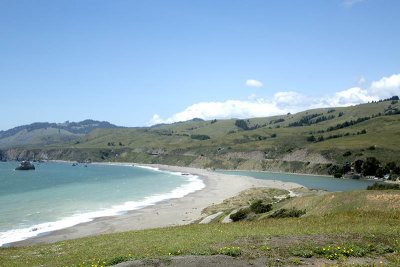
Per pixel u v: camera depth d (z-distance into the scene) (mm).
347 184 123438
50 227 55969
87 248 26875
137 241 27422
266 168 197500
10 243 45844
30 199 87938
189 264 16578
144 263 17000
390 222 27344
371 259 17078
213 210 67500
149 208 75125
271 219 38531
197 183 134500
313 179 144125
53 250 28219
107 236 34531
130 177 163750
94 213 68875
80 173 192500
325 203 41719
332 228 25594
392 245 19328
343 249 18266
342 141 197500
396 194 37406
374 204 35875
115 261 18984
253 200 79625
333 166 161875
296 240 21125
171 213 68375
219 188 116750
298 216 41594
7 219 62250
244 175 171125
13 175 178250
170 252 19844
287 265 16312
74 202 83375
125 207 76438
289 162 191375
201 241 23422
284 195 91688
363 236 21375
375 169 143375
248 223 35250
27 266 21578
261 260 17156
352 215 32688
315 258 17516
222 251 18531
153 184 129875
